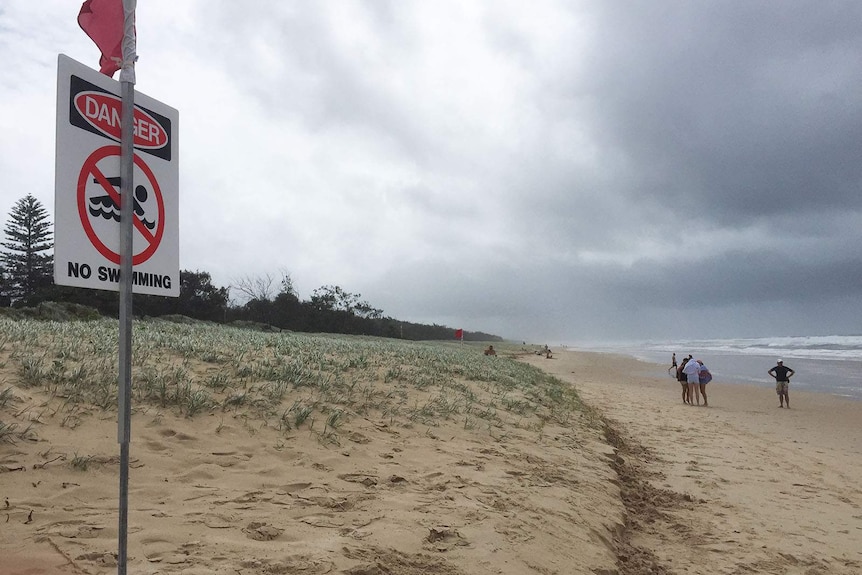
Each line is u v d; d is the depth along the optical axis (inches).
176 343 390.3
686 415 676.7
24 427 201.2
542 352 2721.5
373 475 233.1
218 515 169.8
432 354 751.7
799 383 1131.9
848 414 704.4
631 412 685.9
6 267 2124.8
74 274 98.7
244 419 263.0
